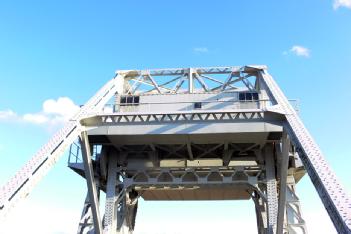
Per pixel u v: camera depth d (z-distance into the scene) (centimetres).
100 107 2338
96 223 2259
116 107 2605
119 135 2275
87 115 2197
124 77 2800
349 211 1118
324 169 1394
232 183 2461
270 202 2341
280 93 2256
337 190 1252
